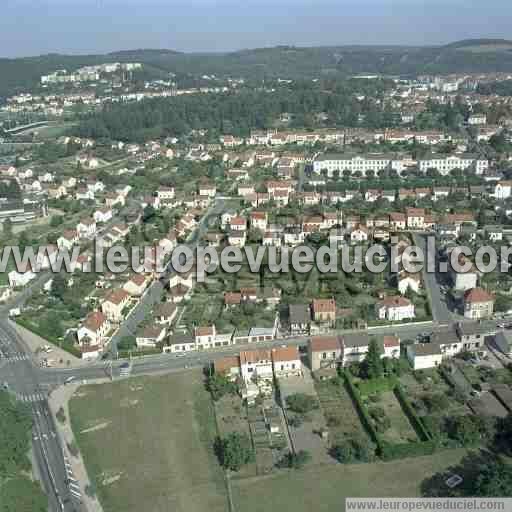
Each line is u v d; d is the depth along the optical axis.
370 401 196.62
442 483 159.50
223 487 163.50
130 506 158.88
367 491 158.75
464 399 192.38
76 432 189.75
